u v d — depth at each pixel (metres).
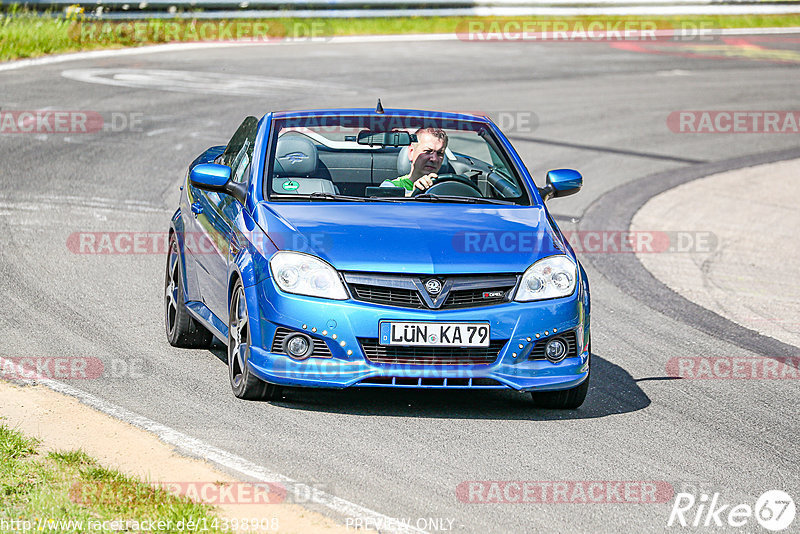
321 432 17.64
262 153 21.31
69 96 54.94
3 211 33.94
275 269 18.30
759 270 34.59
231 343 19.55
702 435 18.83
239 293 19.11
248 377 18.67
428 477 15.92
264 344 18.31
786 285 32.78
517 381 18.45
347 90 61.91
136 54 71.31
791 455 18.06
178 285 22.50
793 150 58.19
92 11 75.06
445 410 19.30
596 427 18.86
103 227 33.06
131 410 18.12
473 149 23.84
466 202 20.94
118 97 55.56
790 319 28.75
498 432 18.22
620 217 41.38
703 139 59.12
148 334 23.19
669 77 79.44
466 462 16.67
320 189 20.70
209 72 65.75
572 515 14.81
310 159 21.28
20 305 24.56
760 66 88.12
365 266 18.12
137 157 43.53
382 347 18.12
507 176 21.94
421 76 70.19
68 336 22.55
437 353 18.27
